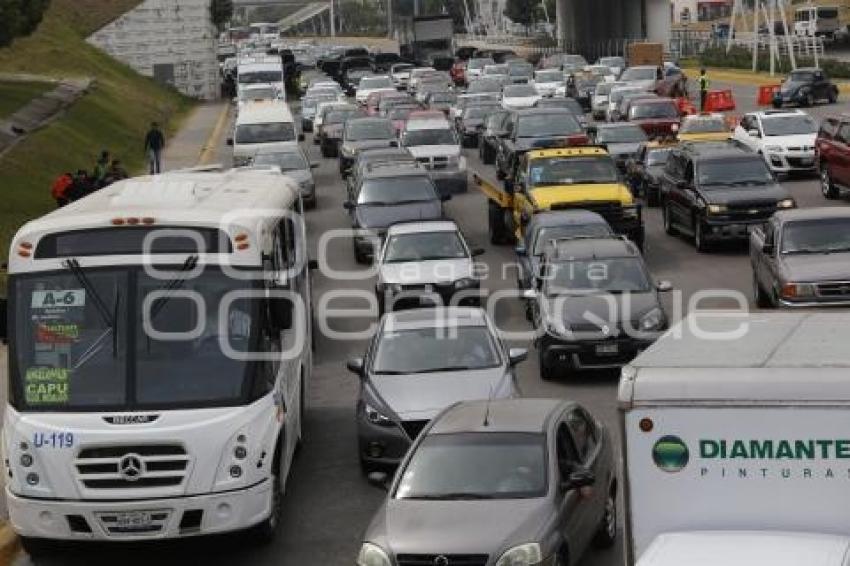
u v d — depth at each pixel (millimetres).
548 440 25359
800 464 17062
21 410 27484
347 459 34875
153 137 95500
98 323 27859
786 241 47219
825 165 74125
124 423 27094
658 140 82938
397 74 182875
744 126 86375
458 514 23781
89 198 32188
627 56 177125
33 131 98312
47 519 27141
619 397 17609
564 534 23797
